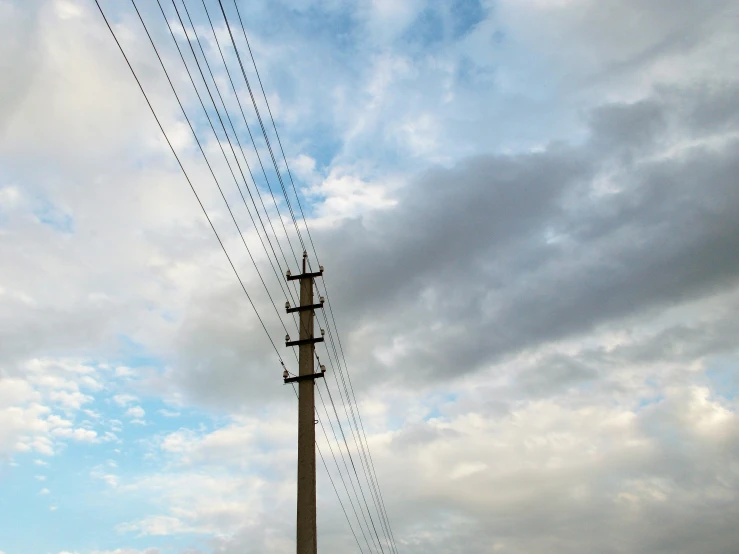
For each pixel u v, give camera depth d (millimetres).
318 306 25781
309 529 21469
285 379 24266
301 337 25109
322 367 24344
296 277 26594
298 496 22078
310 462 22594
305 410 23594
